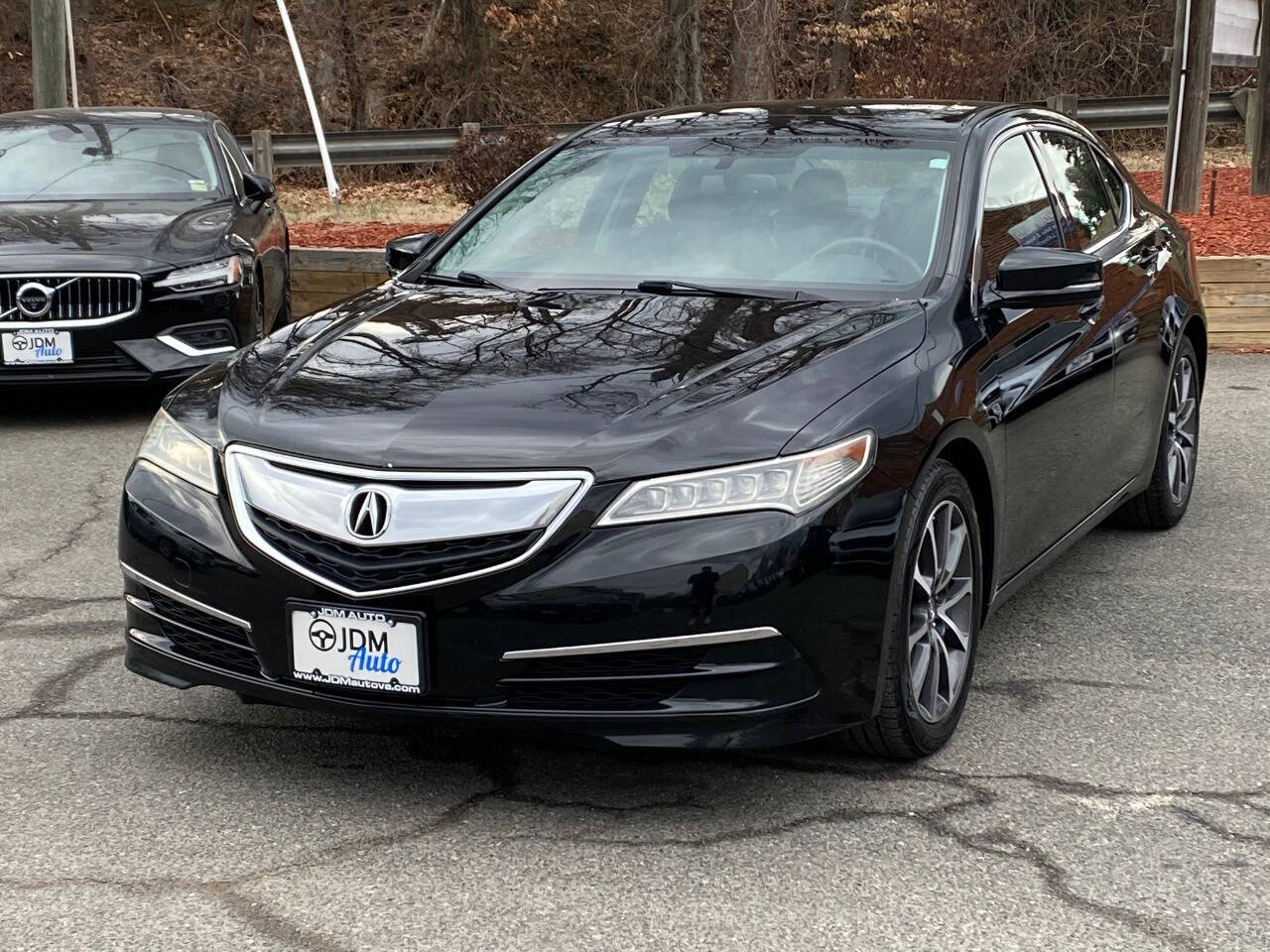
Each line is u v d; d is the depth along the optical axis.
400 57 28.23
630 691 3.24
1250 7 13.87
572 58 27.48
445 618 3.20
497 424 3.32
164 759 3.73
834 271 4.21
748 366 3.53
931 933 2.88
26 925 2.90
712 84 28.56
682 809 3.44
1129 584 5.27
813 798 3.50
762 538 3.18
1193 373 6.04
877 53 21.27
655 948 2.82
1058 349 4.44
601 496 3.17
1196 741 3.86
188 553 3.47
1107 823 3.37
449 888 3.06
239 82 27.77
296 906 2.97
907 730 3.56
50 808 3.44
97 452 7.32
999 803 3.47
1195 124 13.16
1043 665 4.45
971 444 3.79
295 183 22.22
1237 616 4.92
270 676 3.42
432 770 3.66
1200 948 2.83
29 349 7.51
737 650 3.20
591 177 4.86
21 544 5.75
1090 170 5.50
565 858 3.19
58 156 8.94
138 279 7.59
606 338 3.78
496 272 4.56
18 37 28.91
